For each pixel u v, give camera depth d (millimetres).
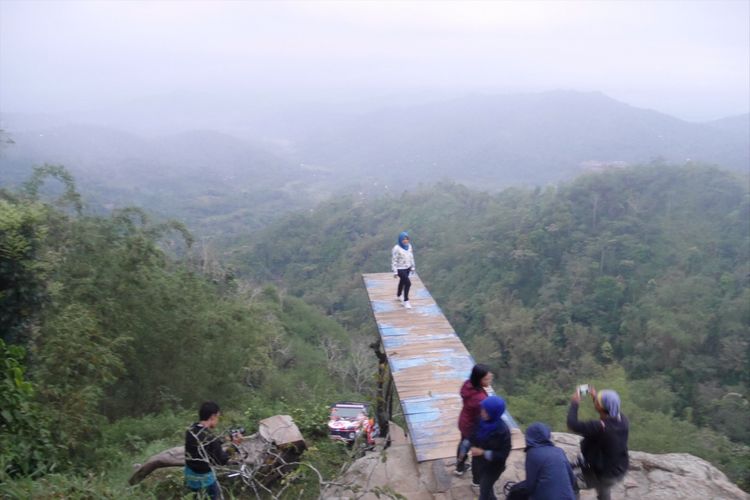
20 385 6164
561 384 43188
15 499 4762
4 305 7676
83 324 9094
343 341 43844
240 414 11039
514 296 60281
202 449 5008
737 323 41656
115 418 12234
